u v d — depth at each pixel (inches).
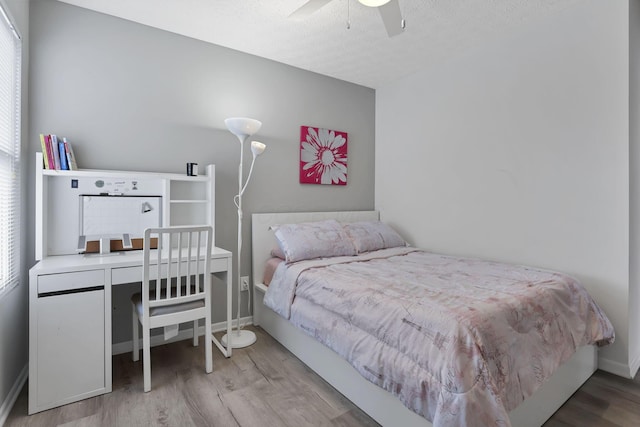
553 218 95.0
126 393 75.3
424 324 56.7
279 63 124.8
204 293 83.6
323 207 137.6
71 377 71.4
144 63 99.6
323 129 135.7
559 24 93.0
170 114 103.8
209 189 104.5
